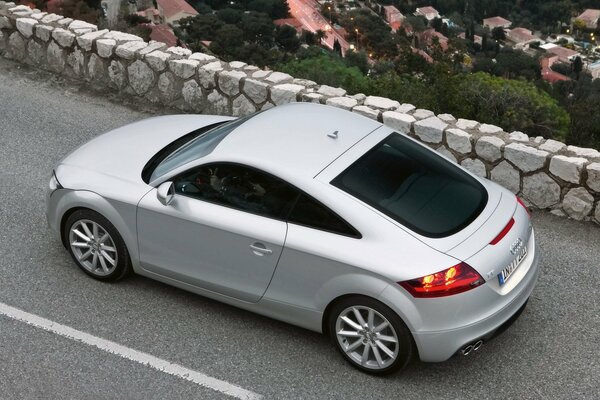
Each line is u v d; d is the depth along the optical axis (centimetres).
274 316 514
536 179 702
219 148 521
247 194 500
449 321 445
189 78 905
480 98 979
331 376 486
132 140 606
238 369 492
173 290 574
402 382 480
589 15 17475
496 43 14125
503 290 464
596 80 5016
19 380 479
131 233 545
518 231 487
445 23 14450
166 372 488
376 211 469
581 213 689
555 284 594
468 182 511
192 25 4712
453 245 455
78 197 554
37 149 816
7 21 1031
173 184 516
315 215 477
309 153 505
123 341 517
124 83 960
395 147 522
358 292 459
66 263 605
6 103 932
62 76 1007
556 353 512
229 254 506
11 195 713
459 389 476
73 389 471
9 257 613
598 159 695
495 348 515
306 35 9875
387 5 15662
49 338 519
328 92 844
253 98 866
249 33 6562
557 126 1002
